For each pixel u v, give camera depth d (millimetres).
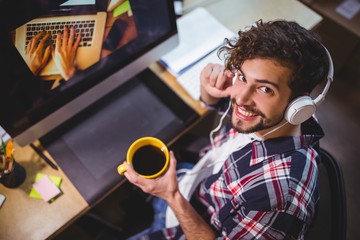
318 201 822
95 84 960
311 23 1251
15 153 985
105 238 1150
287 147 796
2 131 982
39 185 935
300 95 700
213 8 1295
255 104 714
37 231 888
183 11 1294
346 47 1717
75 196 938
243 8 1290
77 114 1062
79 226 1329
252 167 838
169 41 1055
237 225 822
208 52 1167
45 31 752
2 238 875
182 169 1189
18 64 759
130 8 858
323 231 829
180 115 1070
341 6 1670
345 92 1933
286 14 1270
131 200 1213
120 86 1119
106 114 1069
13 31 701
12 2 659
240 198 827
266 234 775
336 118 1858
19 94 810
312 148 841
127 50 961
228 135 1038
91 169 975
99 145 1016
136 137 1030
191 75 1129
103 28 850
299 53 633
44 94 864
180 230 1023
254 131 783
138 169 839
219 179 948
